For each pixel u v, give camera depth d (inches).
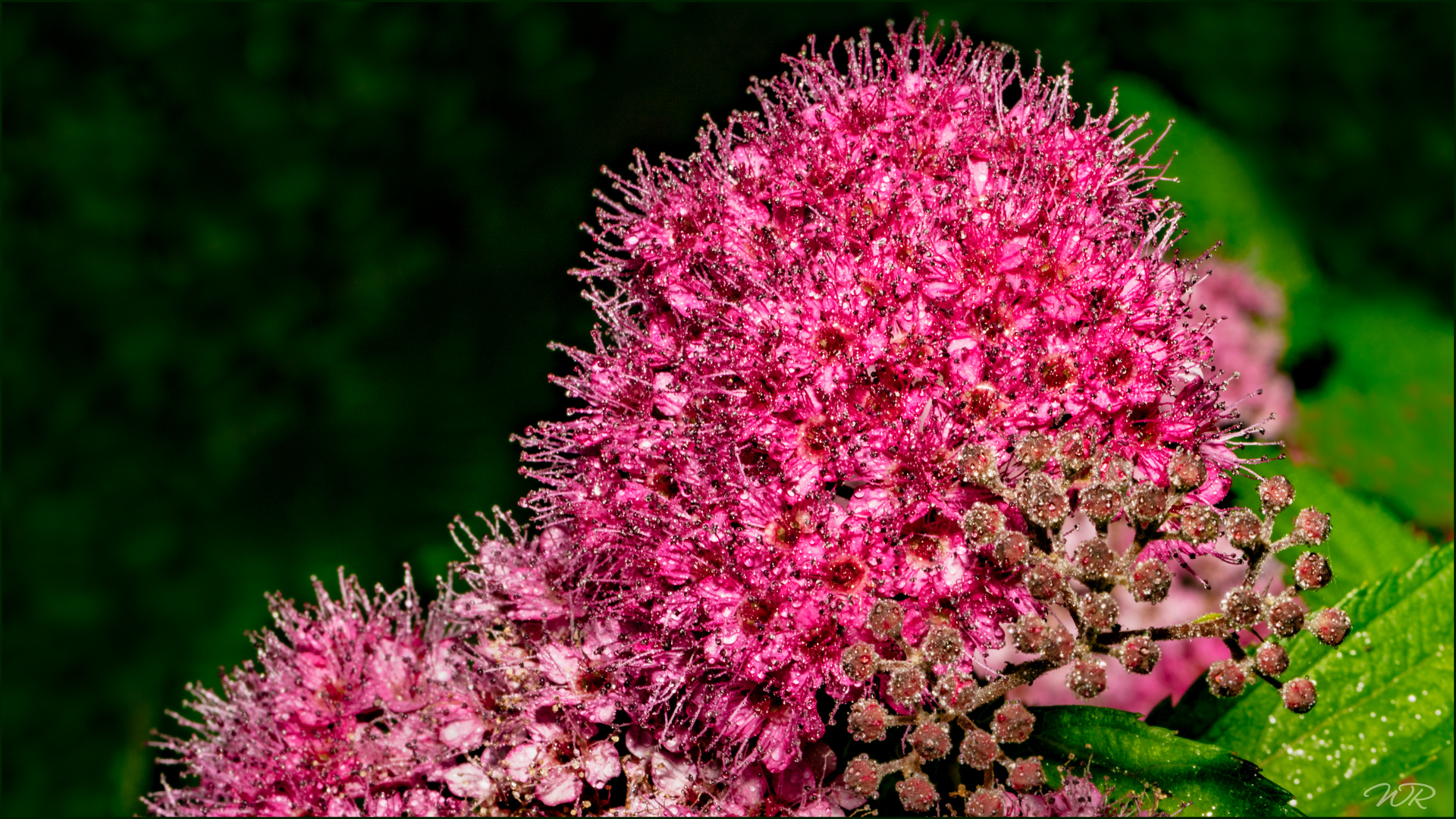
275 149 22.6
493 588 10.4
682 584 9.9
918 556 9.7
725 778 9.9
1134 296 9.9
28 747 17.7
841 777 9.8
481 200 22.3
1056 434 9.7
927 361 9.8
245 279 21.5
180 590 18.9
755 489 9.8
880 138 10.2
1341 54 18.0
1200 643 11.7
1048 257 9.8
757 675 9.7
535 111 22.9
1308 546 9.3
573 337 20.2
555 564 10.3
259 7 23.0
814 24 21.2
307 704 10.4
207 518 19.6
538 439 10.4
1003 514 9.5
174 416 20.6
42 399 20.5
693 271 10.2
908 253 9.9
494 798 10.0
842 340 9.9
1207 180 13.9
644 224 10.4
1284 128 18.0
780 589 9.7
